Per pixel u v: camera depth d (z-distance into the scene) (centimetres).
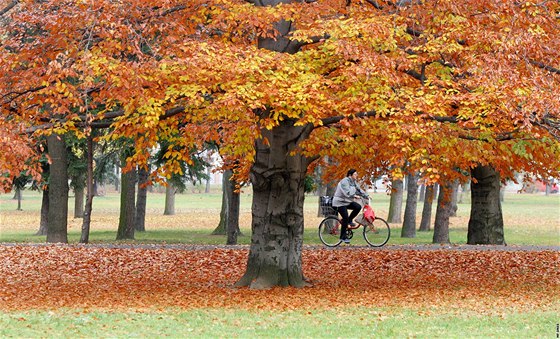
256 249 1770
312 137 1764
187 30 1675
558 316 1341
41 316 1300
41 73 1545
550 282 1873
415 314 1375
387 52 1670
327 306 1480
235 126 1744
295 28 1689
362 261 2202
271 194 1755
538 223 5500
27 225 5319
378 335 1145
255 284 1738
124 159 3478
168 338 1105
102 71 1450
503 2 1532
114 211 6831
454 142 1645
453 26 1593
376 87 1562
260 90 1456
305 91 1484
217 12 1636
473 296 1630
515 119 1471
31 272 2027
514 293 1678
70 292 1675
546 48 1569
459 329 1205
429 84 1623
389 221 5222
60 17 1505
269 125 1486
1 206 8044
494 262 2200
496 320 1295
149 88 1527
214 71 1463
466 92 1595
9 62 1532
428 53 1642
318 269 2086
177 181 3859
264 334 1150
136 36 1527
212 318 1310
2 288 1739
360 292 1688
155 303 1509
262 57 1518
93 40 1574
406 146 1505
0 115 1563
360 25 1524
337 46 1491
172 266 2133
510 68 1495
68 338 1091
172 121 1675
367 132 1683
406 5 1639
